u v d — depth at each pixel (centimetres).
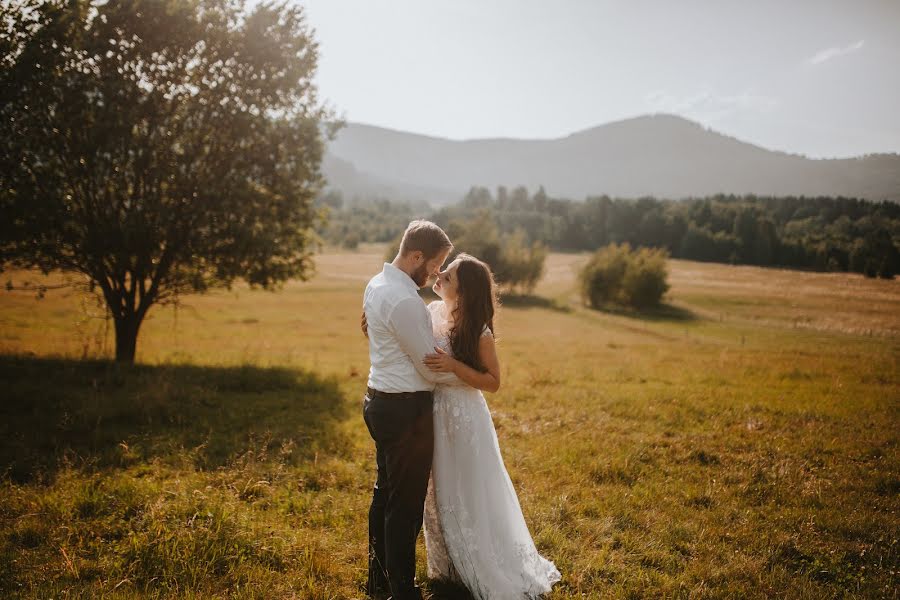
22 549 370
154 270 1265
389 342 314
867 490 536
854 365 1432
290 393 960
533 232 14888
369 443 648
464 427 337
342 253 11838
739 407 864
